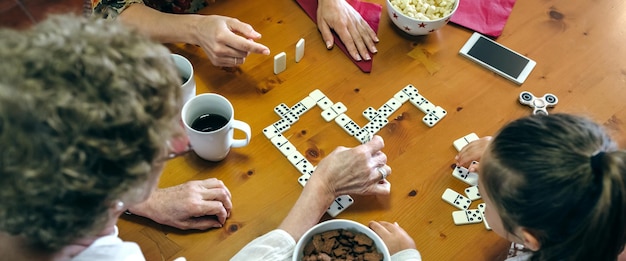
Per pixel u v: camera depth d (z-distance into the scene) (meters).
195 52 1.18
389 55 1.21
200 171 1.02
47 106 0.50
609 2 1.32
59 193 0.54
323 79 1.16
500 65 1.19
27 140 0.50
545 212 0.77
